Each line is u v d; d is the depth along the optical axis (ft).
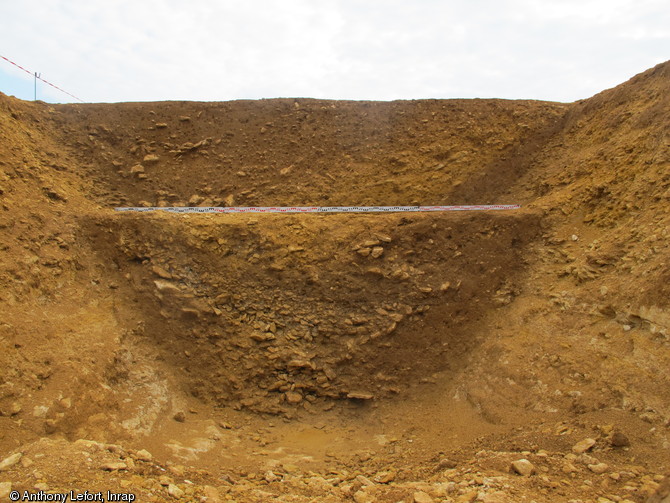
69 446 17.07
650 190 28.35
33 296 26.02
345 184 41.52
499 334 29.14
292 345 29.78
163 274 30.50
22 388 20.75
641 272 24.34
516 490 15.48
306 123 45.55
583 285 27.63
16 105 41.42
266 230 33.06
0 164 32.07
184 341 29.07
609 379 22.08
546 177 38.34
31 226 29.30
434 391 28.73
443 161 41.98
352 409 28.45
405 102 46.93
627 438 18.71
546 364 25.13
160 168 42.39
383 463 22.16
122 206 39.19
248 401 27.96
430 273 31.89
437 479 17.87
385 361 29.48
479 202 39.68
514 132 42.68
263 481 19.93
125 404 24.25
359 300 31.01
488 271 32.07
